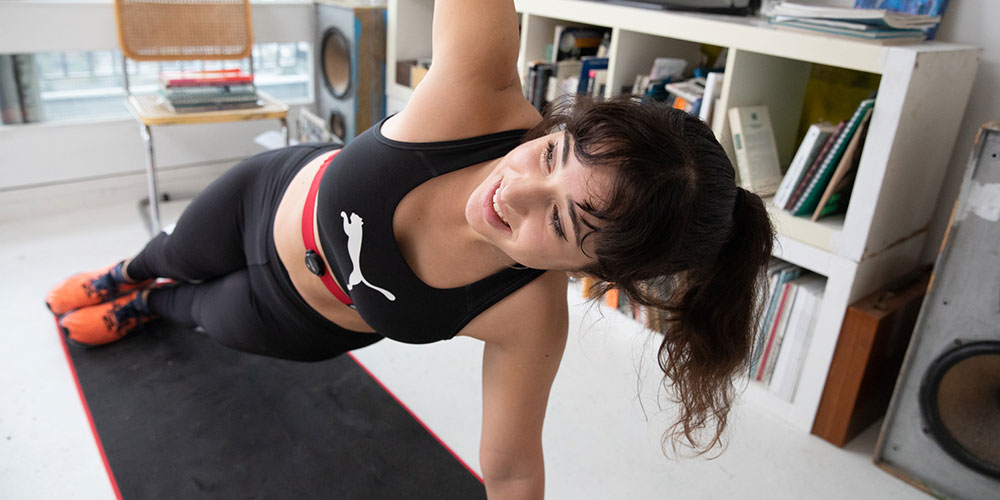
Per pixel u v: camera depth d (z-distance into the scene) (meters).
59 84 2.64
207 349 1.93
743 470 1.66
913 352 1.59
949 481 1.59
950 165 1.88
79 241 2.46
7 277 2.17
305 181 1.22
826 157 1.68
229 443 1.60
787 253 1.77
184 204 2.84
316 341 1.32
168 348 1.92
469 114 0.93
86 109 2.74
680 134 0.73
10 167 2.55
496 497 1.06
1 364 1.78
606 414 1.81
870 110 1.61
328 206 1.02
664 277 0.84
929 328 1.55
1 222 2.56
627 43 2.09
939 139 1.69
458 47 0.94
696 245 0.75
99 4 2.56
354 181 0.98
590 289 0.88
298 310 1.27
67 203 2.70
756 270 0.85
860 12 1.56
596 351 2.06
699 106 1.95
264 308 1.33
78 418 1.63
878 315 1.63
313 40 3.18
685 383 0.91
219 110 2.37
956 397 1.54
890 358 1.76
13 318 1.97
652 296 0.85
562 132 0.79
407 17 2.92
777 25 1.75
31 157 2.58
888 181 1.59
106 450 1.54
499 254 0.91
